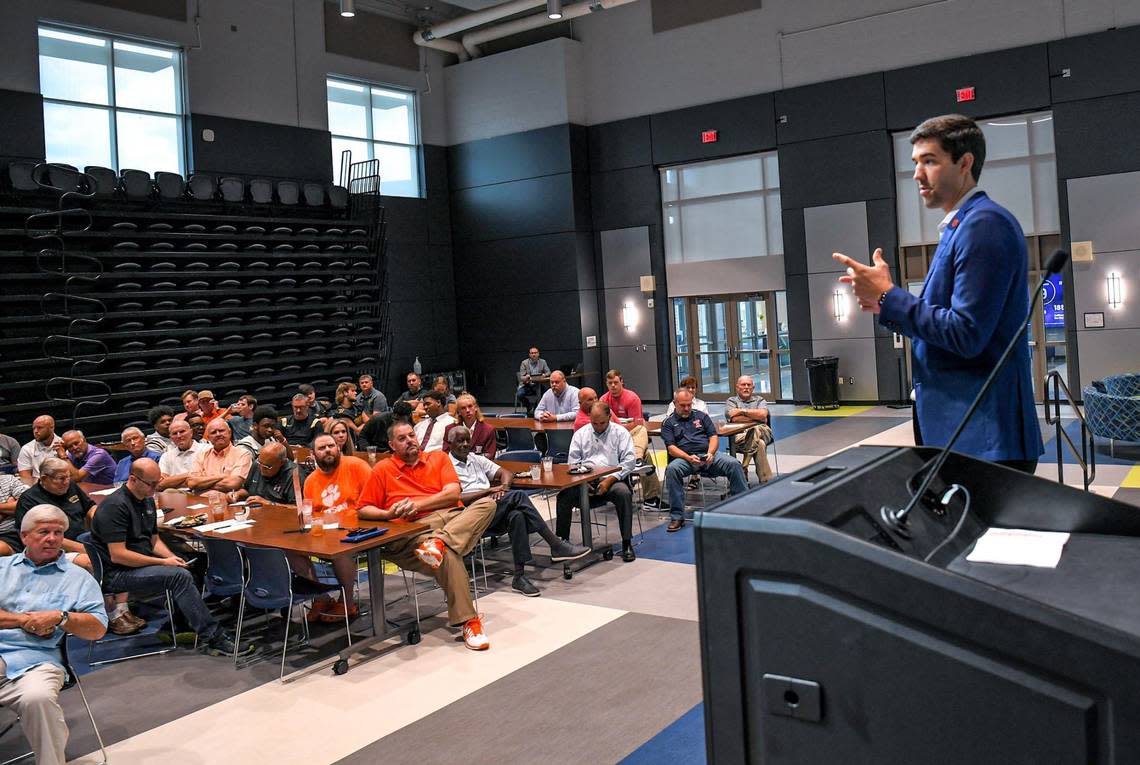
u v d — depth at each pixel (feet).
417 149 63.46
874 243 50.80
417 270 62.80
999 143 47.55
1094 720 2.94
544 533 21.71
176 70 50.14
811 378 50.93
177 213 48.19
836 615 3.46
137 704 15.93
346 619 18.65
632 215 59.36
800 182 52.80
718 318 57.67
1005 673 3.10
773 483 4.43
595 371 61.00
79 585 13.98
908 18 49.01
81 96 46.29
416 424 31.50
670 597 19.84
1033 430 6.24
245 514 21.03
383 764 12.83
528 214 61.62
